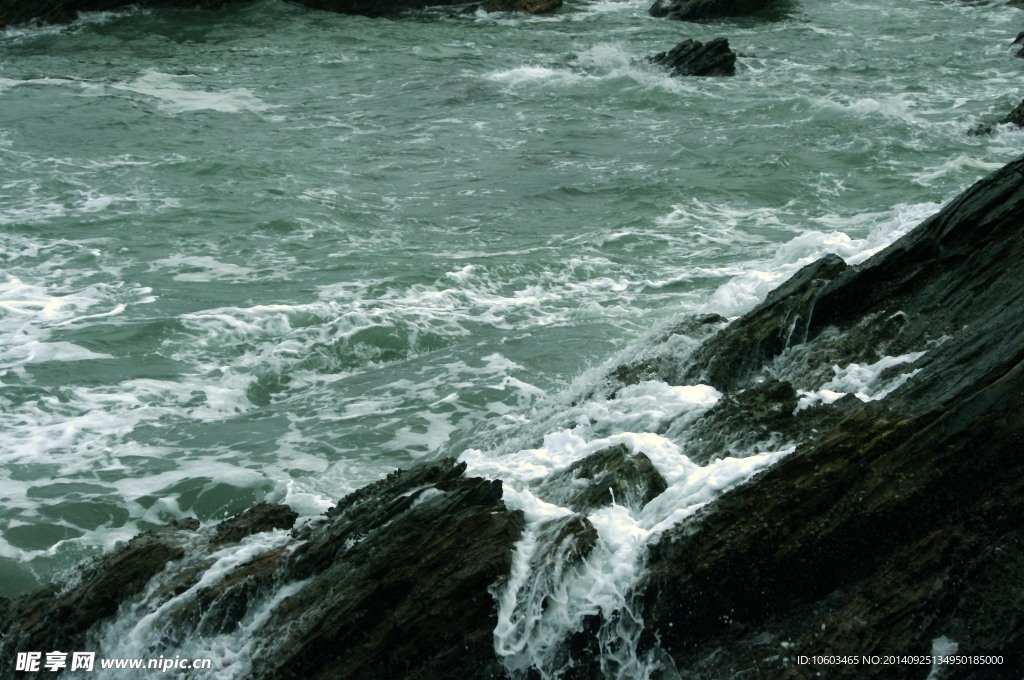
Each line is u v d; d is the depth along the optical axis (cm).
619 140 3475
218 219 2717
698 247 2523
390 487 1202
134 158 3194
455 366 1922
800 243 2209
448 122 3694
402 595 1062
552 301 2239
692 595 1068
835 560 1080
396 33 5100
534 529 1132
